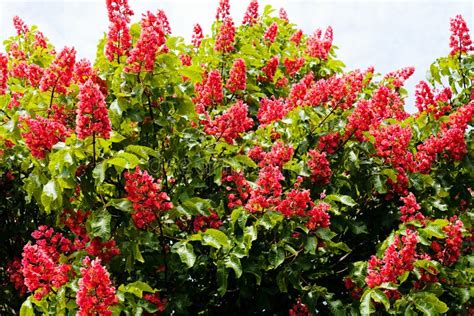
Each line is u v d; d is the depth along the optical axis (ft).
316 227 7.00
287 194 6.96
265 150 8.11
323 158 7.49
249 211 6.96
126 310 6.43
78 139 6.52
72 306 6.39
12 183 8.21
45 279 6.41
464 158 8.05
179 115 7.66
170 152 7.54
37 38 9.78
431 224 7.17
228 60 9.59
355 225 7.62
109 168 6.89
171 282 7.34
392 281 6.81
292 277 7.11
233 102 9.29
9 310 8.14
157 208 6.56
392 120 8.43
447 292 7.54
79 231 6.92
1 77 8.76
